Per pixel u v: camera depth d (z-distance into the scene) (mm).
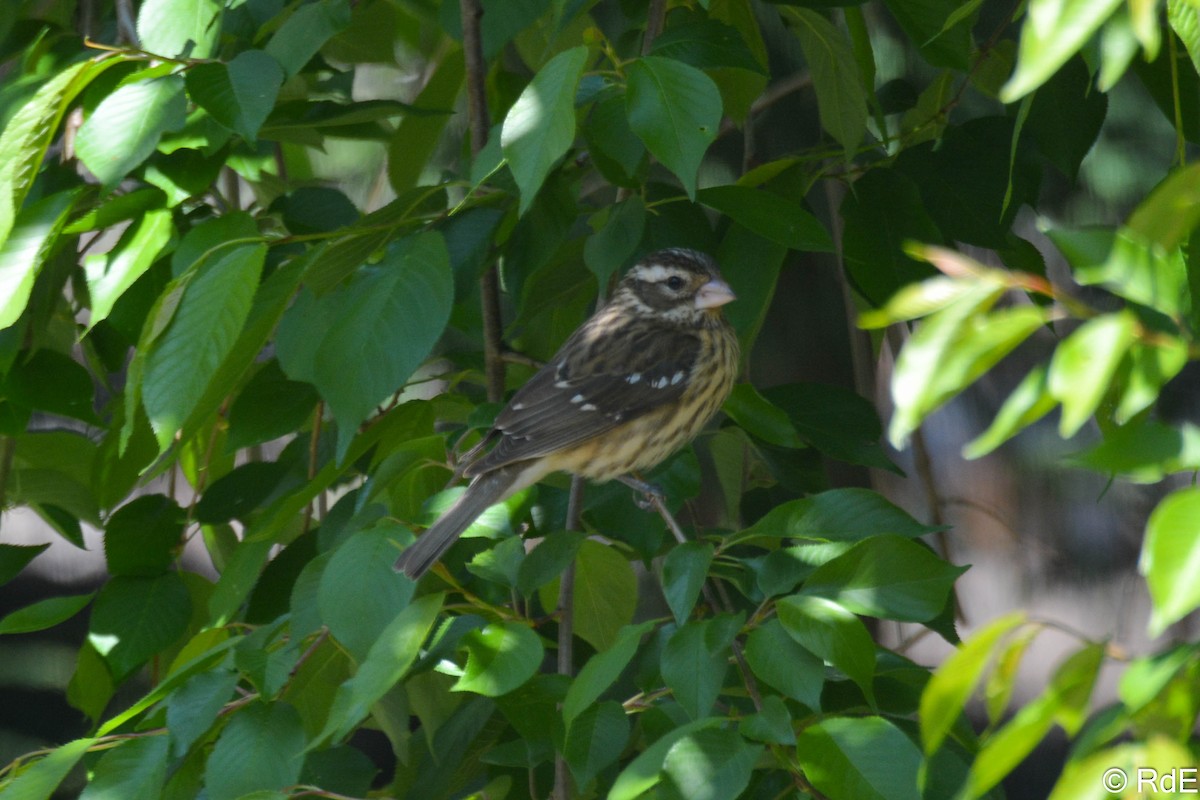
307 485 6867
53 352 8242
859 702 6113
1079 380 2711
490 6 7035
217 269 6008
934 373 2859
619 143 6484
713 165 11453
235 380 6652
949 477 14789
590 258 6934
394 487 6918
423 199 6898
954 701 3227
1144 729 2965
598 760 5645
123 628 7734
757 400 7535
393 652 5531
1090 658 3068
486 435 7715
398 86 13109
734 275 7633
